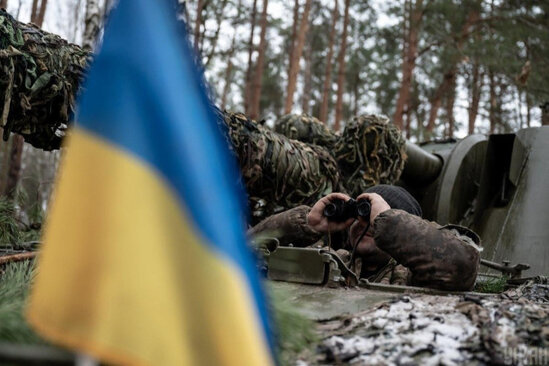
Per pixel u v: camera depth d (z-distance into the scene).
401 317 2.37
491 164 5.89
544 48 13.84
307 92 24.12
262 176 5.02
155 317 1.25
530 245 5.29
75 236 1.27
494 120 18.38
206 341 1.31
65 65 3.42
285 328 2.08
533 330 2.20
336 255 3.03
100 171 1.30
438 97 16.98
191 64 1.49
